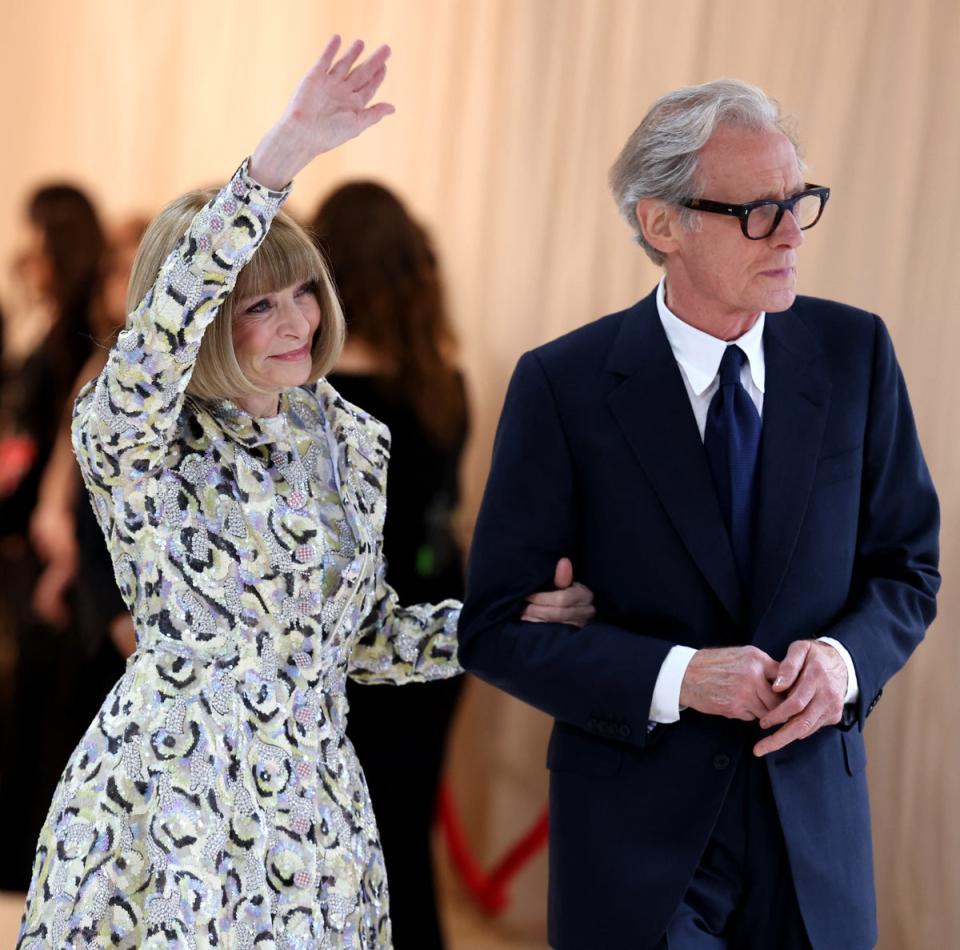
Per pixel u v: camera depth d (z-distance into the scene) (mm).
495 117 12508
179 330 6562
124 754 6957
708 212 7383
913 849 11672
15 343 12969
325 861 7234
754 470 7691
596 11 12273
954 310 11562
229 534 7137
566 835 7879
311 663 7297
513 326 12492
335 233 11484
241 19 12992
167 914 6789
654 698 7441
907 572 7918
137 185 13219
